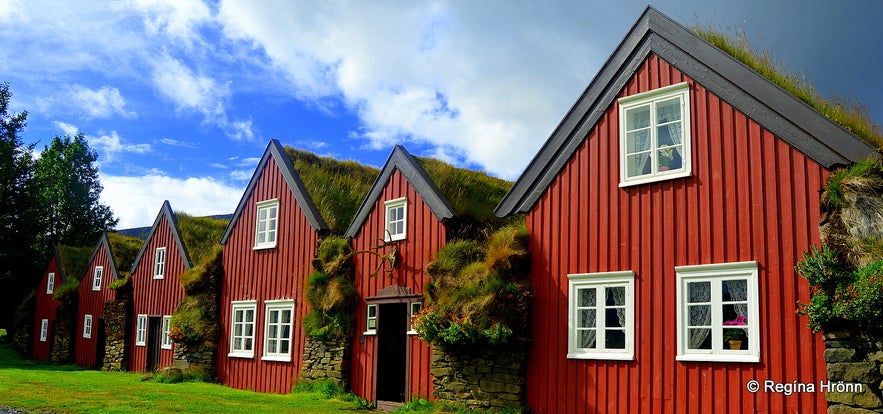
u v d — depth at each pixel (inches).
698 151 470.6
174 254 1024.9
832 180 405.7
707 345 447.8
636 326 477.7
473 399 549.0
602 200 513.3
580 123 539.5
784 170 432.1
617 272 490.9
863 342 374.6
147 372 1010.1
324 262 730.2
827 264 386.9
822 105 476.7
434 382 582.9
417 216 651.5
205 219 1225.4
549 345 521.7
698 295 457.1
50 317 1408.7
